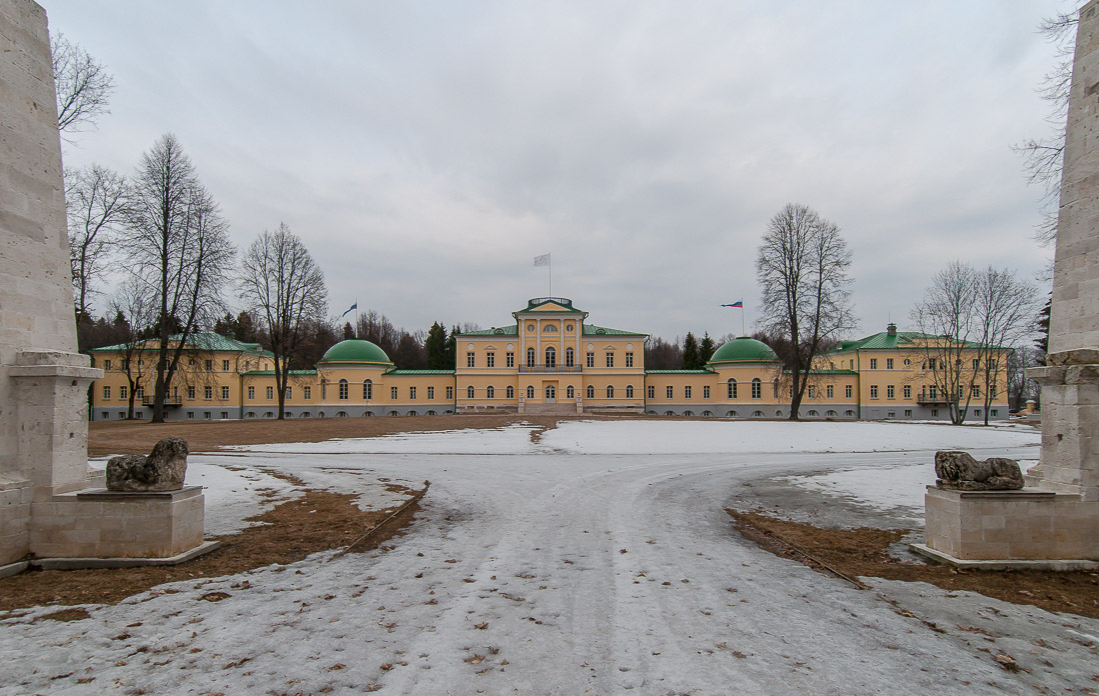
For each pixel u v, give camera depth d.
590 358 73.56
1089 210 9.12
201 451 25.80
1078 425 8.63
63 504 8.52
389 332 121.50
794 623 6.43
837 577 8.19
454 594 7.37
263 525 11.35
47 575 7.98
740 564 8.89
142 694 4.77
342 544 9.94
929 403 68.00
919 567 8.61
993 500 8.48
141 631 6.08
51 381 8.58
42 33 9.12
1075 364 8.77
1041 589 7.54
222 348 68.50
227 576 8.07
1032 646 5.84
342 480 17.34
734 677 5.12
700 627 6.30
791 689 4.90
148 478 8.61
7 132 8.43
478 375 72.31
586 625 6.34
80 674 5.11
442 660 5.42
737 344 72.31
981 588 7.59
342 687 4.88
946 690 4.93
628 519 12.17
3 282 8.37
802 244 48.75
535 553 9.45
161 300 40.28
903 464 22.25
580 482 17.19
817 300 47.78
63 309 9.32
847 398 70.56
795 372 48.84
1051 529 8.47
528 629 6.21
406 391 73.19
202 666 5.27
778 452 27.30
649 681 5.03
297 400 70.69
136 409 66.12
